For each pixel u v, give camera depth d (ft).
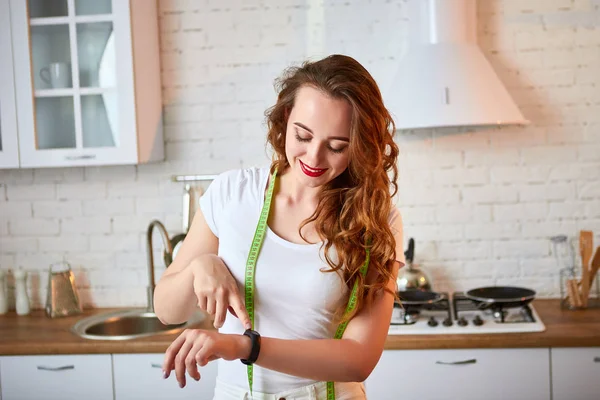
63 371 9.70
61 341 9.73
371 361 5.18
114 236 11.64
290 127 5.10
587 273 10.50
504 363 9.36
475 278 11.33
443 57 9.97
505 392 9.39
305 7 11.11
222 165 11.39
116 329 10.91
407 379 9.45
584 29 10.91
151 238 10.88
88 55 10.25
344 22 11.09
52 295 11.19
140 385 9.64
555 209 11.18
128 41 10.16
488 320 9.91
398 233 5.75
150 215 11.55
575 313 10.34
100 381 9.67
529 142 11.10
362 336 5.25
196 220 5.90
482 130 11.12
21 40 10.22
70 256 11.72
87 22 10.18
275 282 5.46
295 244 5.51
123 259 11.67
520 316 10.12
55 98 10.32
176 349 4.51
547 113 11.05
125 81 10.21
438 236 11.30
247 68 11.24
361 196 5.29
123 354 9.62
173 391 9.61
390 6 11.02
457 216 11.26
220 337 4.51
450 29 10.09
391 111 9.95
